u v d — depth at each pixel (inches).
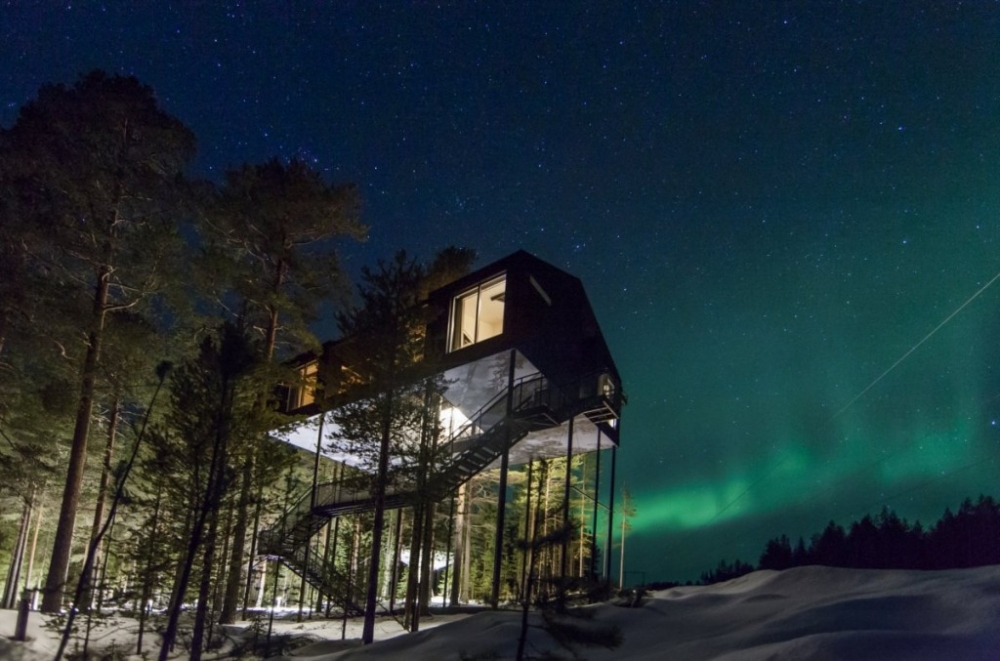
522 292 986.1
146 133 1050.7
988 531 1018.7
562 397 1012.5
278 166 1133.7
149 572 735.7
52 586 824.3
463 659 507.2
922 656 355.9
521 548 417.7
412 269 864.9
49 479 1171.3
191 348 1160.8
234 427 687.1
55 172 981.2
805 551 1421.0
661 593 768.9
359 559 1248.8
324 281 1175.0
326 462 1360.7
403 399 840.3
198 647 725.3
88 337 980.6
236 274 1092.5
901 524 1194.6
